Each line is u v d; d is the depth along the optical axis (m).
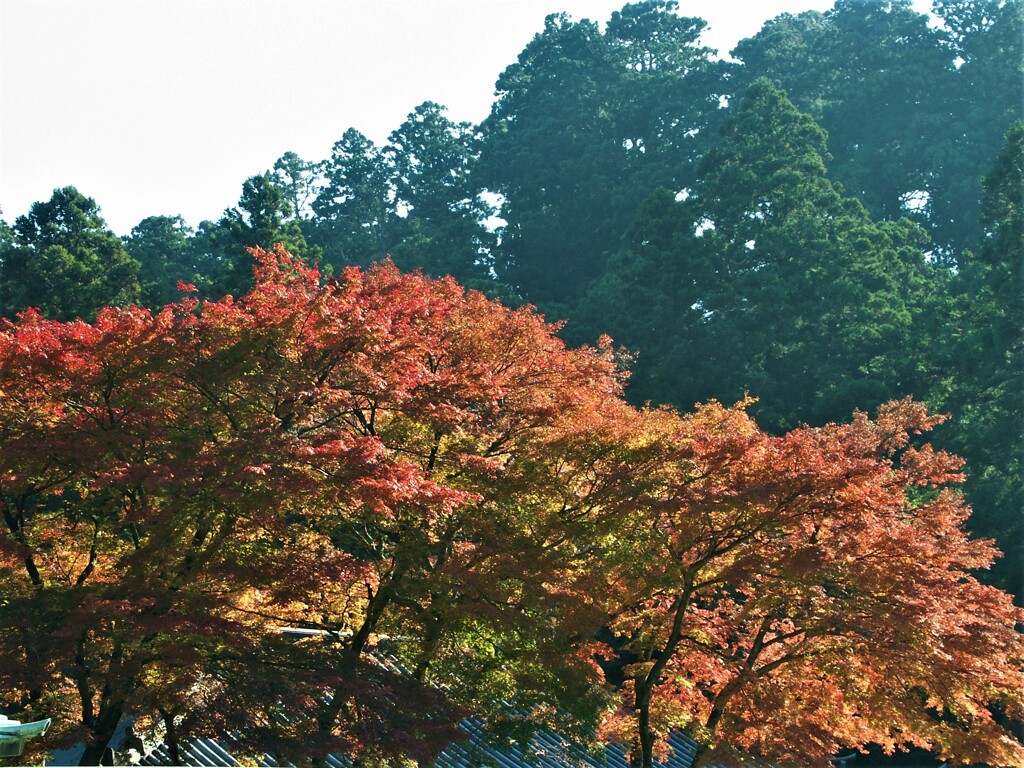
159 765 21.23
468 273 76.56
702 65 94.56
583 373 23.55
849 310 56.56
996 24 89.12
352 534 21.94
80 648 16.84
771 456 21.03
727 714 22.88
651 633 24.89
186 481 16.47
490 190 89.81
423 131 96.44
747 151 63.72
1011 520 43.62
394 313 21.30
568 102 90.19
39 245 55.84
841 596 22.97
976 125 84.00
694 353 56.41
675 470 21.30
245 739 16.44
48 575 20.23
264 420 18.83
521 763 24.70
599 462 21.66
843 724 24.53
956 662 21.70
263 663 17.19
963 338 50.84
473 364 21.36
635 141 89.88
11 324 19.92
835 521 21.16
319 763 18.44
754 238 61.06
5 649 15.89
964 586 23.47
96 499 20.06
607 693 20.41
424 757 16.75
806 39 98.56
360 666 18.44
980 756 21.75
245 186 60.72
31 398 19.28
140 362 19.00
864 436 25.66
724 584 24.70
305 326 19.00
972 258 56.16
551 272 79.75
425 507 18.42
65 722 18.48
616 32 97.56
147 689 16.67
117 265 55.38
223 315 19.33
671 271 59.12
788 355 55.91
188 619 16.30
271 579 18.58
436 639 20.17
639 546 20.78
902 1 95.44
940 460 23.98
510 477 20.98
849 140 90.12
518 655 20.19
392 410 20.52
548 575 20.33
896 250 64.62
